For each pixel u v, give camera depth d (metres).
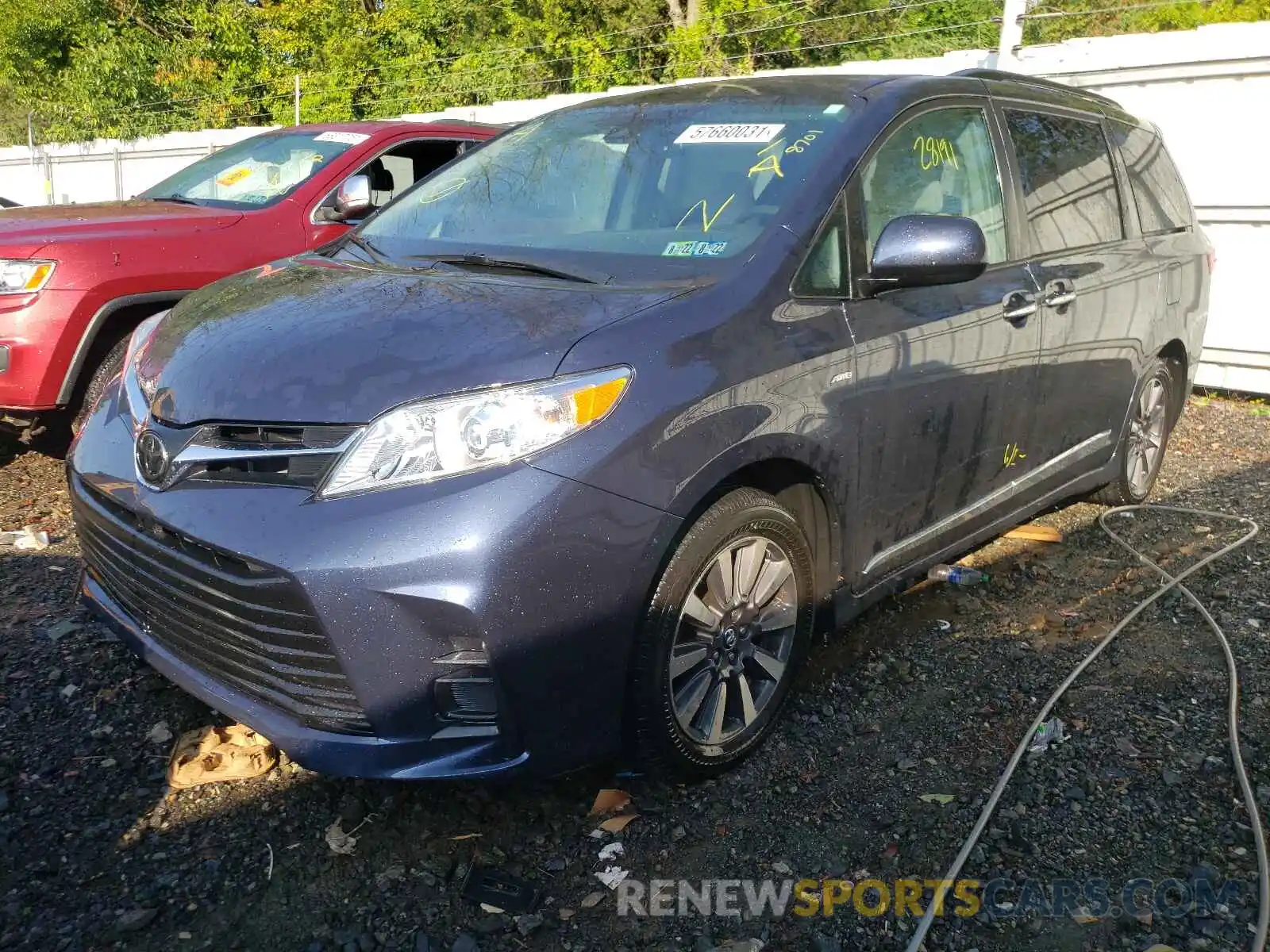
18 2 26.84
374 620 2.28
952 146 3.58
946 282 3.01
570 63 21.89
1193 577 4.16
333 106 22.17
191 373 2.68
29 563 4.25
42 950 2.25
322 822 2.68
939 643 3.66
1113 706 3.22
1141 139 4.89
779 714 3.08
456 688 2.39
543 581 2.32
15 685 3.28
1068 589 4.11
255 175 6.24
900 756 2.98
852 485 3.05
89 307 4.93
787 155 3.21
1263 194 6.85
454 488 2.30
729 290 2.78
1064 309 3.88
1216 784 2.81
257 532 2.35
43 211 5.66
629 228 3.22
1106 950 2.27
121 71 23.52
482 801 2.77
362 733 2.40
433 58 24.08
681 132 3.51
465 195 3.71
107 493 2.75
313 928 2.33
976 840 2.61
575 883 2.49
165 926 2.33
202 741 2.98
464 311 2.64
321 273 3.20
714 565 2.70
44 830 2.62
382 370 2.44
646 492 2.45
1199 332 5.12
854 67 8.69
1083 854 2.56
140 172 15.65
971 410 3.48
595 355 2.46
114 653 3.49
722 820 2.71
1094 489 4.69
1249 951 2.24
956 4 18.55
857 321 3.01
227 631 2.52
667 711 2.64
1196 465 5.80
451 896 2.44
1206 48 6.87
